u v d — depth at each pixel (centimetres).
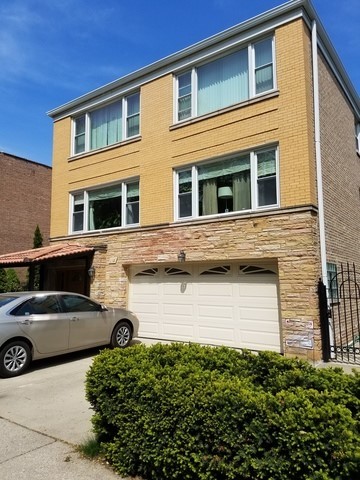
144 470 349
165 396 339
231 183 1011
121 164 1259
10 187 2175
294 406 294
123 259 1197
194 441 316
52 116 1507
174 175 1126
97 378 408
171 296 1092
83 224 1364
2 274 1911
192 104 1110
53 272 1427
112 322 936
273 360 430
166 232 1104
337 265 1001
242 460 293
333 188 1037
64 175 1437
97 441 409
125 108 1288
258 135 961
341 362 801
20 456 395
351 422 274
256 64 1002
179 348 495
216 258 986
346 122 1245
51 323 802
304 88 903
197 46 1084
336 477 256
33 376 729
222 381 349
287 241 875
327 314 828
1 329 721
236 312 962
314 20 965
